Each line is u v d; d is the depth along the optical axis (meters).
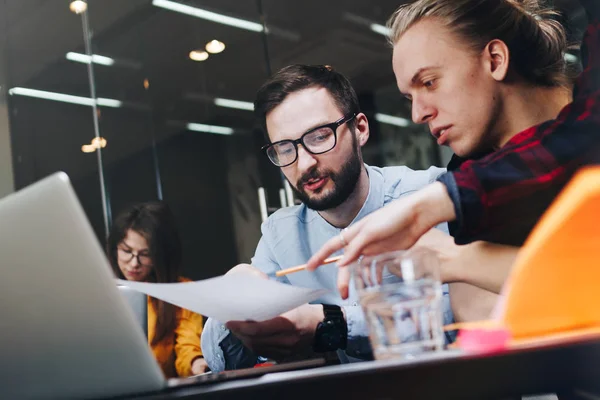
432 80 1.49
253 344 1.02
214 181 4.13
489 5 1.42
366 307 0.58
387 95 3.67
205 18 4.09
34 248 0.52
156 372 0.53
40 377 0.58
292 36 3.94
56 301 0.53
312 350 1.08
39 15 3.91
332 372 0.47
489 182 0.75
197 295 0.75
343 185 1.64
